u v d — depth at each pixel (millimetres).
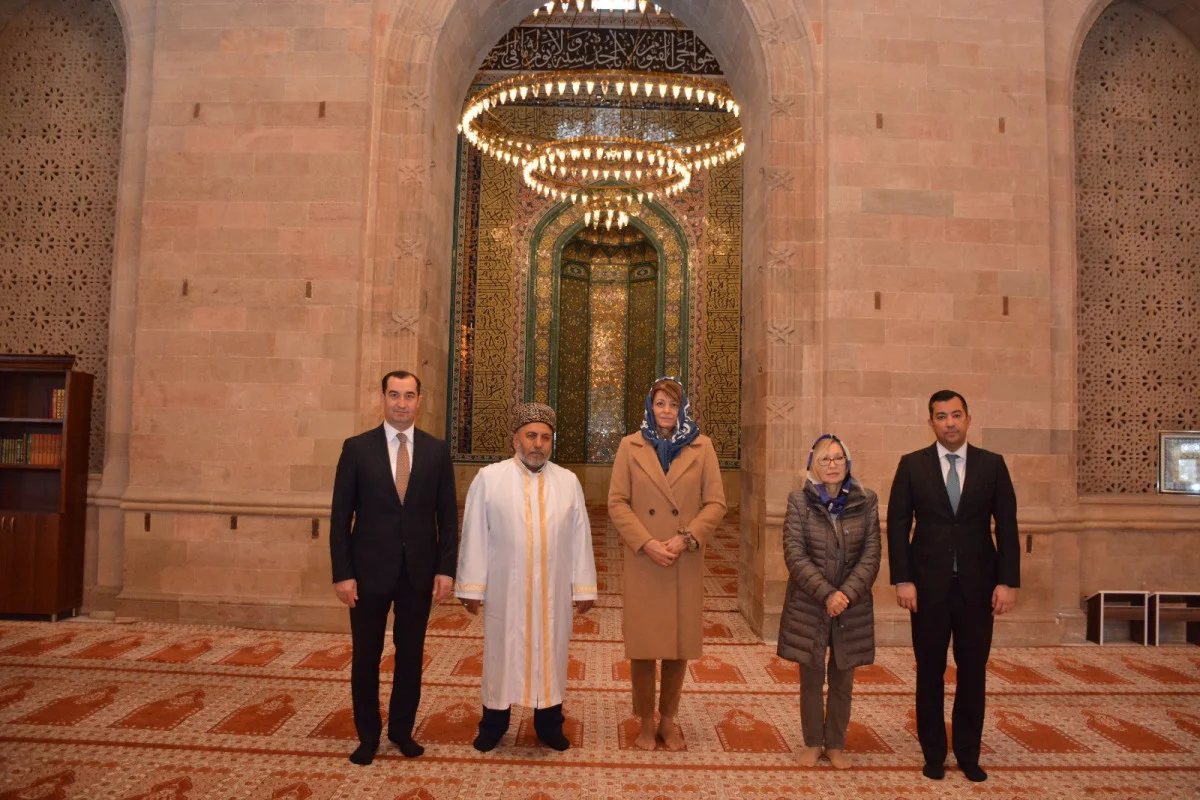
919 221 6156
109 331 6402
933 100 6223
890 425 6043
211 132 6234
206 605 5957
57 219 6871
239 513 6004
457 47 6840
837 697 3627
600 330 16875
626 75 9250
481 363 15000
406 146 6281
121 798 3191
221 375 6102
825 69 6238
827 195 6145
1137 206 6945
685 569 3762
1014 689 4855
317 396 6059
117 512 6227
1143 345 6891
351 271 6113
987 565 3543
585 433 16672
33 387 6355
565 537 3738
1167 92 6988
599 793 3326
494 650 3646
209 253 6164
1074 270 6414
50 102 6930
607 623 6441
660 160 11867
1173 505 6480
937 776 3529
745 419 7016
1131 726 4219
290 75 6246
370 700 3607
